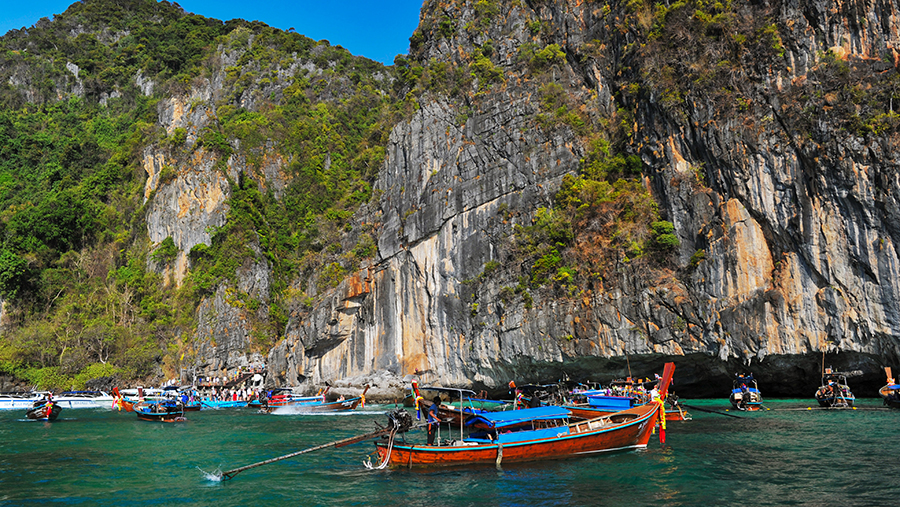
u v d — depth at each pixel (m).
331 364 70.62
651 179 54.06
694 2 55.16
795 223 44.59
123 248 97.31
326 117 109.56
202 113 108.25
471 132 65.88
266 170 99.56
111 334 83.25
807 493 19.42
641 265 49.53
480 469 23.20
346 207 89.50
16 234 94.75
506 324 55.38
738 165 47.31
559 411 25.47
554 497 19.39
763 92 47.88
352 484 21.70
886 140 42.00
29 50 139.25
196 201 92.62
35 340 82.00
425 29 80.31
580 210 55.34
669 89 53.00
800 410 40.72
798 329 43.59
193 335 82.75
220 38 133.38
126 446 32.19
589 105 63.47
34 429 41.09
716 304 46.38
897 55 44.72
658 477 21.67
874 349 41.69
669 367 29.23
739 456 25.17
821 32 47.47
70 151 112.38
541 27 71.81
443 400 58.34
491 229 60.44
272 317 85.94
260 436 36.31
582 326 50.78
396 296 66.81
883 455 24.97
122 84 133.62
